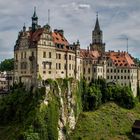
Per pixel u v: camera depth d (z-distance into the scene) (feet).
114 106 604.49
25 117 451.94
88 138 489.67
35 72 488.02
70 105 520.42
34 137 412.57
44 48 499.51
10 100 496.23
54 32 554.05
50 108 458.50
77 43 585.22
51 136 445.78
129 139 508.94
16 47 533.55
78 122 528.22
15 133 431.84
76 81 558.97
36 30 520.42
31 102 467.52
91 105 580.71
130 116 583.17
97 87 616.80
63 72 539.70
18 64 526.16
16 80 529.04
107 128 524.93
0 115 485.56
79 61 592.60
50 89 474.90
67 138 486.79
